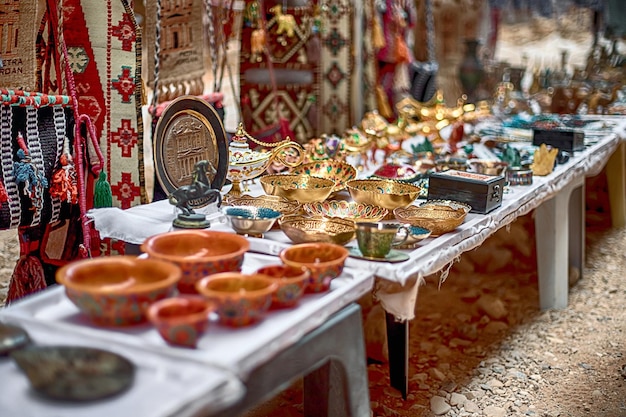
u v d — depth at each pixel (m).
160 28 3.28
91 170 2.92
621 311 3.94
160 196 3.17
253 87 4.26
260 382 1.59
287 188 2.53
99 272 1.71
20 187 2.54
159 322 1.48
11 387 1.39
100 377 1.36
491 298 3.85
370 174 3.49
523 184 3.23
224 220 2.50
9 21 2.58
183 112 2.64
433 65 5.79
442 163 3.57
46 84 2.87
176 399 1.33
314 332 1.77
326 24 4.65
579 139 4.12
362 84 5.02
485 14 7.22
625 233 5.44
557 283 3.90
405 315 2.10
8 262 4.24
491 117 5.70
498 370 3.19
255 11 4.03
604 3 6.89
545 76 6.43
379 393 2.92
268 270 1.84
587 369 3.24
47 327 1.59
